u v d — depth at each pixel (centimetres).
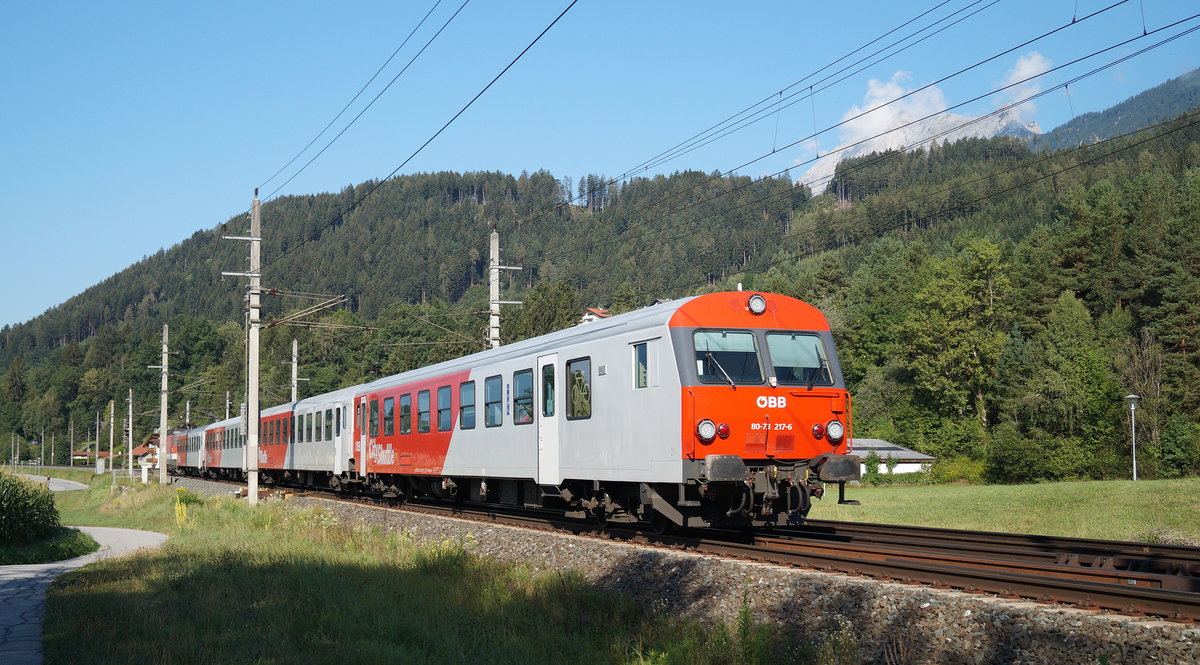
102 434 18162
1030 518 2539
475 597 1244
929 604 852
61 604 1228
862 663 843
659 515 1502
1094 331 6688
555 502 1809
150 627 1063
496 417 1884
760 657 882
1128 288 6844
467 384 2030
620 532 1579
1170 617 745
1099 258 7206
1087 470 6028
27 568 1708
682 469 1320
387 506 2555
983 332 7419
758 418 1359
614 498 1586
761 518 1395
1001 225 12962
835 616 914
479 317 9019
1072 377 6222
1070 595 831
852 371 8794
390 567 1503
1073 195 8494
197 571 1514
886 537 1468
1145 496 2759
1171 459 5681
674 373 1350
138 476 7769
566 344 1634
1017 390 6638
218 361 16538
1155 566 1065
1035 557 1113
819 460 1383
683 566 1170
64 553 1964
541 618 1108
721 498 1416
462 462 2034
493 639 1021
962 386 7444
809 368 1418
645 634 1012
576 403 1591
